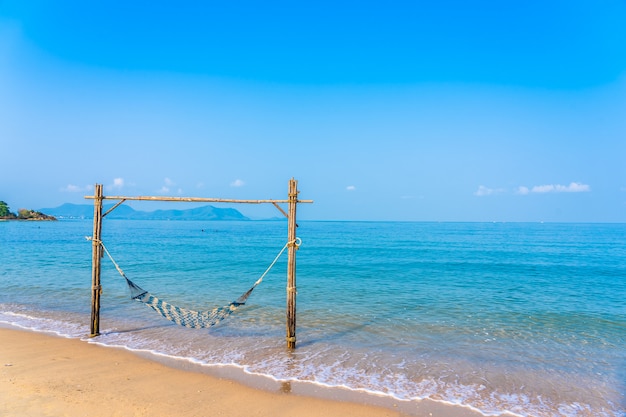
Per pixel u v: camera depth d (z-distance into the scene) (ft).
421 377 28.58
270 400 24.21
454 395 25.82
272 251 130.93
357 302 53.47
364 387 26.61
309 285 66.95
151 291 59.82
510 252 137.59
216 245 159.84
